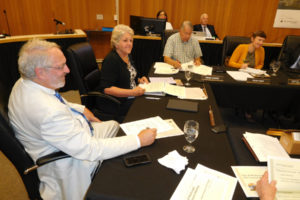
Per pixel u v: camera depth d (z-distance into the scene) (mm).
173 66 2604
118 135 1204
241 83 2182
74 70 1843
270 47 3668
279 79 2352
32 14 4754
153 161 1016
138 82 2229
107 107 2080
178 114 1472
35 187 1159
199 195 838
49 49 1115
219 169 981
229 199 829
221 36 5215
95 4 5086
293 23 4973
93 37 5262
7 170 2008
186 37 2822
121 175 927
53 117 1038
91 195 828
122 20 5219
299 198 832
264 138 1202
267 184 842
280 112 2889
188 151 1090
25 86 1121
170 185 881
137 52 3789
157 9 5086
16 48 2820
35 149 1144
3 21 4609
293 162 952
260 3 4910
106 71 1999
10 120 1125
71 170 1167
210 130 1291
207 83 2107
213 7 5023
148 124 1320
